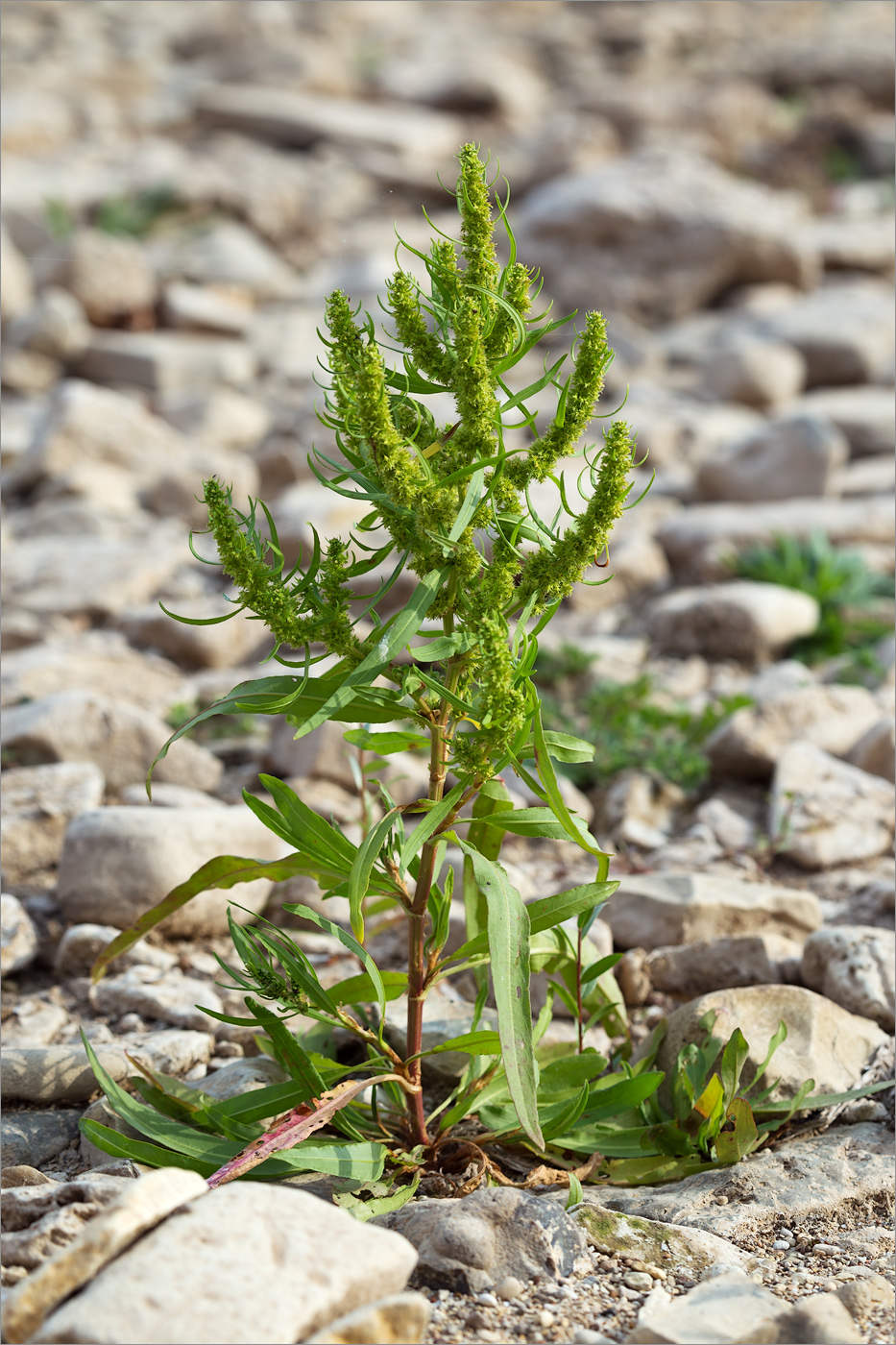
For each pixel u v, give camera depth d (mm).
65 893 3518
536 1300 2037
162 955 3422
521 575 2418
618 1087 2543
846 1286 2094
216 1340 1678
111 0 21406
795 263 11242
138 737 4438
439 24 21172
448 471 2211
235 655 5617
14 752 4391
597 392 2146
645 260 11031
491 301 2158
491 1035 2357
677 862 4023
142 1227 1854
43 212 12125
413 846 2113
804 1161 2520
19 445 7992
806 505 6840
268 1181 2389
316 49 18094
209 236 12250
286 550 6160
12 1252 1972
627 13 21016
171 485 7254
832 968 3119
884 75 17203
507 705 2068
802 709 4703
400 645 2076
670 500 7352
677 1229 2244
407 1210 2246
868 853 4066
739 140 15781
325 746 4359
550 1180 2436
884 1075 2828
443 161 15328
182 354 9477
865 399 8906
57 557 6395
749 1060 2729
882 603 5938
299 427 8227
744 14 21172
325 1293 1772
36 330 9320
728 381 8961
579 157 13773
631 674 5316
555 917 2279
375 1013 2990
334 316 2104
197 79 17812
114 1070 2789
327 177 14445
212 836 3582
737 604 5551
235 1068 2775
